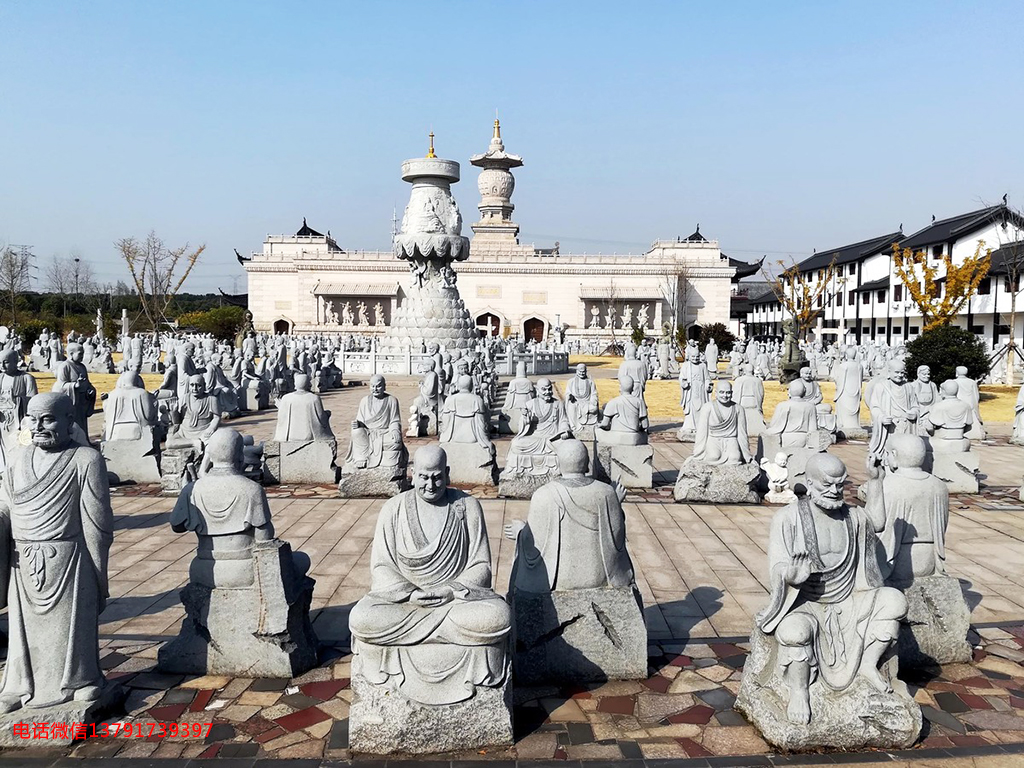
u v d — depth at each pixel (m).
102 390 33.53
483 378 27.12
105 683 6.36
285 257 83.75
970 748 5.88
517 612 6.96
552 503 6.98
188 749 5.81
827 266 69.69
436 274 44.34
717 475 13.91
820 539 6.09
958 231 50.09
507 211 86.06
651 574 9.96
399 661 5.88
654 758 5.73
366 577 9.74
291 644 7.02
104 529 6.19
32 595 5.95
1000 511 13.53
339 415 26.16
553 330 74.75
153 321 66.44
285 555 7.13
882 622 5.93
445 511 6.39
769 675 6.19
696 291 84.94
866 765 5.64
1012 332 38.75
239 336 59.34
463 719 5.79
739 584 9.59
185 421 15.45
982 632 8.15
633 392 15.60
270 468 15.26
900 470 7.42
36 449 6.02
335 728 6.13
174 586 9.39
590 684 6.95
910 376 29.17
